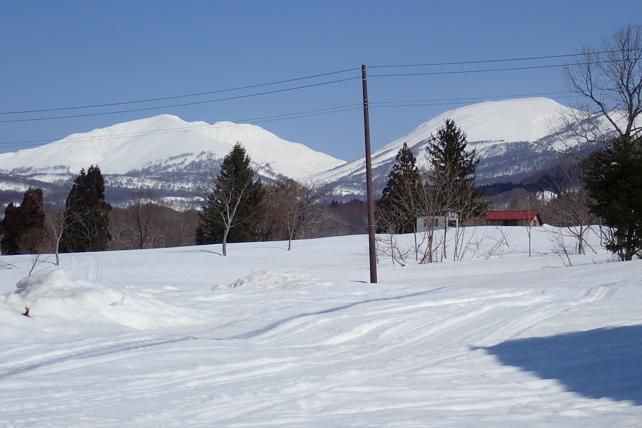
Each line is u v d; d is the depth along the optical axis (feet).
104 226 217.56
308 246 157.17
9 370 30.35
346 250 145.69
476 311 48.39
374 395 28.12
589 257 105.19
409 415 25.32
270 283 70.18
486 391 28.99
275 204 239.09
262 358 34.01
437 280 81.41
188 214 287.48
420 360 34.73
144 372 30.40
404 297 57.36
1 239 224.12
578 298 53.31
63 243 208.95
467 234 155.02
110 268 123.95
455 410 26.18
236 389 28.17
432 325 43.96
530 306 50.19
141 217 261.65
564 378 31.01
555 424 24.21
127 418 23.91
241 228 217.56
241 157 221.46
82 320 41.81
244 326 45.88
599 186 88.28
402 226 157.79
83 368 30.76
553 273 73.41
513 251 132.05
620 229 86.38
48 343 35.81
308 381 29.81
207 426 23.35
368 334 41.81
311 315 47.26
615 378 30.68
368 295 61.00
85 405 25.30
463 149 236.22
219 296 59.77
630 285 57.47
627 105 128.77
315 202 249.55
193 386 28.53
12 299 41.52
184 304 54.49
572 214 126.82
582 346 36.88
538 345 37.78
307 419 24.58
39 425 22.59
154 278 106.52
